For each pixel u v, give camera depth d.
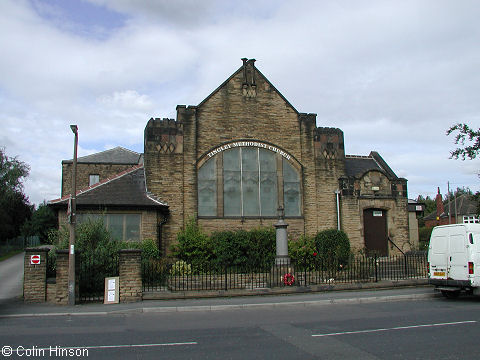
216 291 16.39
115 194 21.16
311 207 23.77
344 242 21.95
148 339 9.27
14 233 60.06
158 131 22.30
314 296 16.38
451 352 7.89
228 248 21.17
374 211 24.50
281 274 18.19
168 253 21.45
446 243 16.06
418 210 27.88
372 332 9.74
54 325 11.32
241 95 23.67
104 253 16.89
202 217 22.22
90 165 34.91
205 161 22.73
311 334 9.65
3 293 18.27
